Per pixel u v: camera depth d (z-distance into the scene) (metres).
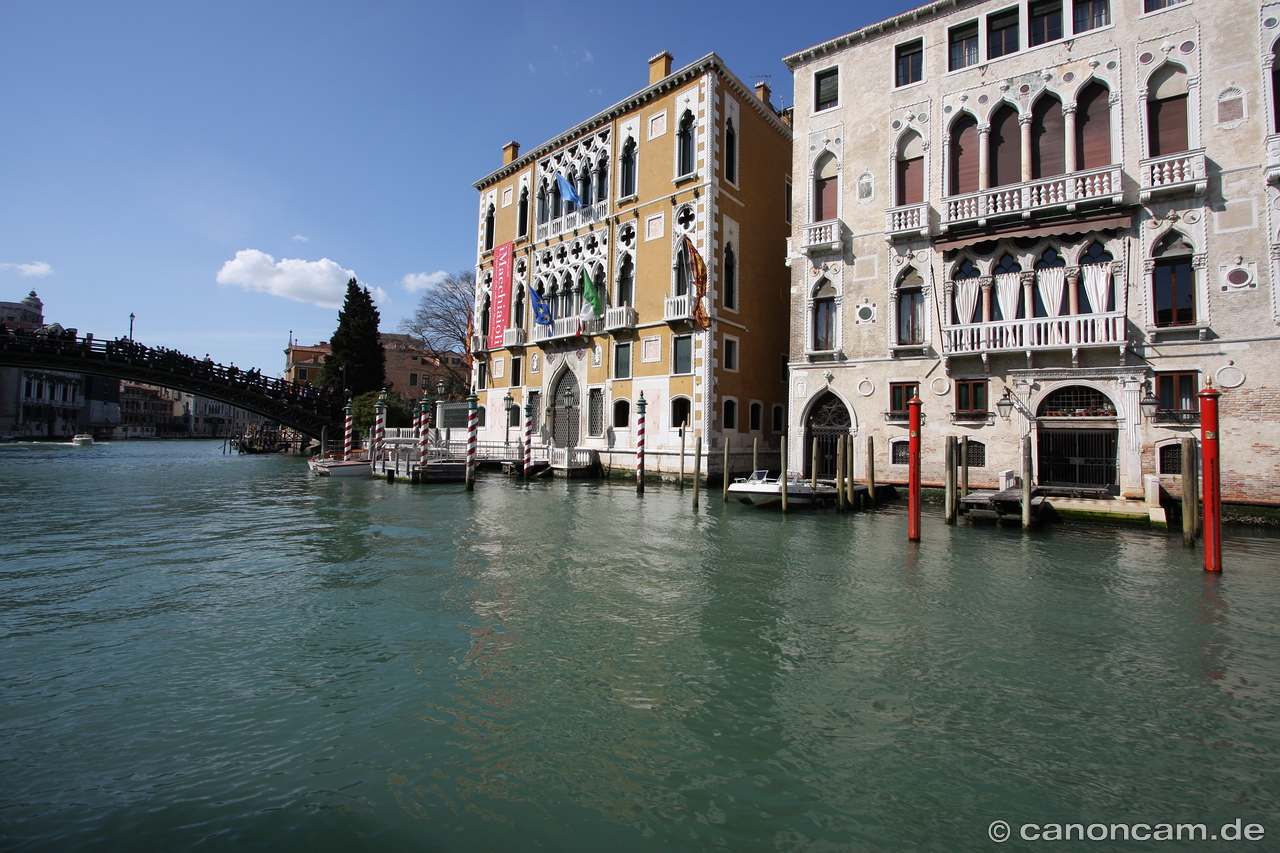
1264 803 3.57
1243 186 12.75
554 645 5.97
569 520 13.60
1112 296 14.02
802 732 4.35
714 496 18.05
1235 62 12.92
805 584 8.26
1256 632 6.42
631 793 3.62
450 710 4.62
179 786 3.64
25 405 74.06
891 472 16.77
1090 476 14.25
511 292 29.41
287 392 38.88
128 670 5.31
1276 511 12.21
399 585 8.10
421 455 23.41
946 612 7.08
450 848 3.12
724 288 22.08
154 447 60.09
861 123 17.73
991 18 15.91
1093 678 5.30
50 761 3.90
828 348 18.30
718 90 21.92
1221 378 12.84
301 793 3.59
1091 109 14.53
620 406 23.94
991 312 15.54
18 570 8.86
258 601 7.35
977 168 15.98
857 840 3.21
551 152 27.92
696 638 6.20
